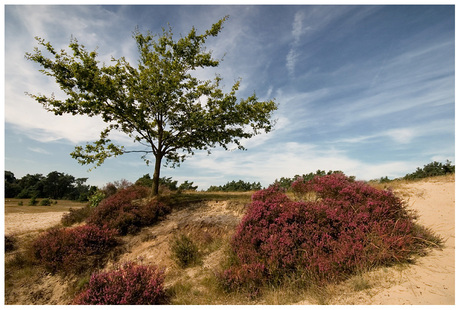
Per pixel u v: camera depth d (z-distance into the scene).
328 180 8.34
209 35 14.15
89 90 11.86
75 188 65.62
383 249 4.66
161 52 13.92
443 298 3.23
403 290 3.60
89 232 9.20
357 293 3.82
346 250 4.81
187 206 11.77
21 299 6.80
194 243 7.95
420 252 4.92
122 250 8.84
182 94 14.27
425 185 11.86
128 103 12.93
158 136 14.38
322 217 5.99
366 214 5.83
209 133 13.39
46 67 11.39
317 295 4.02
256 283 4.96
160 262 7.43
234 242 6.21
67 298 6.64
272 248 5.34
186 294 5.27
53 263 7.98
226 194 14.58
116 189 19.64
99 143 12.84
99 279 5.32
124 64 14.16
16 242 10.62
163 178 27.12
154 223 10.61
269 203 6.82
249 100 13.98
